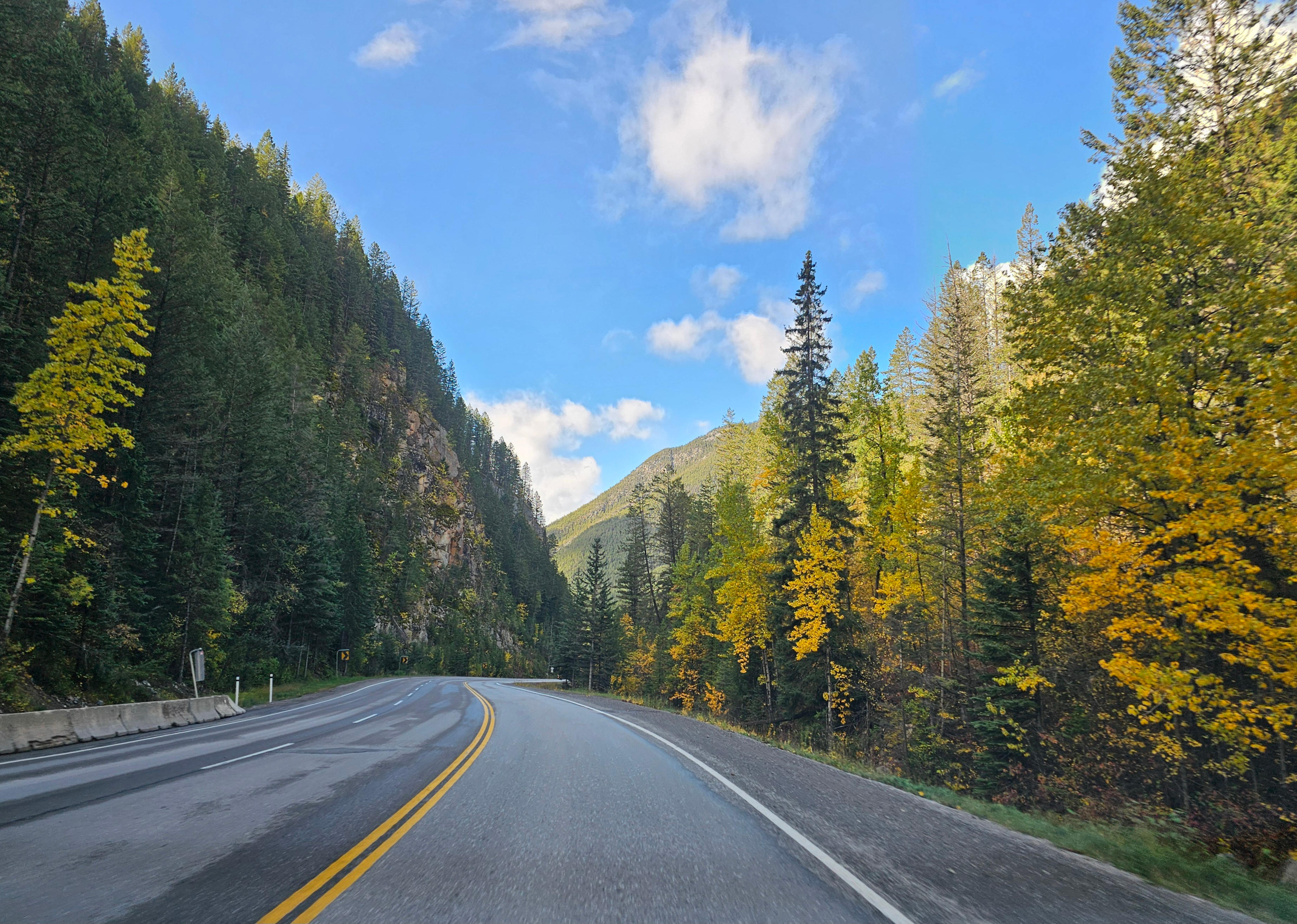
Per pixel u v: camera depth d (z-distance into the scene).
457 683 52.97
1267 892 5.24
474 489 163.12
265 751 11.60
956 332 28.08
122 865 4.65
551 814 6.57
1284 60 11.62
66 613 19.80
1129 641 13.41
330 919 3.66
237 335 45.41
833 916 3.90
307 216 128.88
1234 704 10.26
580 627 70.38
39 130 27.92
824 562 24.91
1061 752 17.53
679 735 14.96
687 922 3.75
